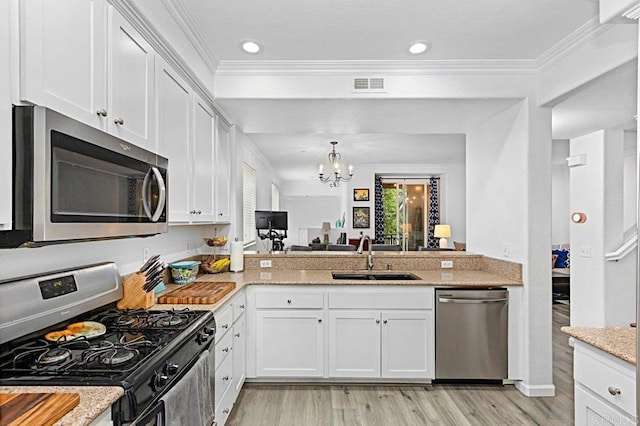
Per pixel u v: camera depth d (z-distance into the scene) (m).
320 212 10.91
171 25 2.12
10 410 0.92
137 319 1.80
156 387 1.28
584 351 1.66
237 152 3.90
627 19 1.47
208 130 2.91
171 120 2.17
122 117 1.62
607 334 1.65
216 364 2.15
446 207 8.23
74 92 1.29
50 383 1.12
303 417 2.61
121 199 1.50
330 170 8.68
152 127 1.91
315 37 2.52
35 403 0.96
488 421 2.56
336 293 3.06
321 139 5.50
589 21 2.32
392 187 8.60
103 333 1.59
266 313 3.06
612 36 2.27
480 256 3.71
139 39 1.77
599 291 3.55
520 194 3.06
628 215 6.02
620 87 2.69
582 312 3.77
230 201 3.76
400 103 3.07
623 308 3.51
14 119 1.05
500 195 3.37
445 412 2.68
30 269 1.52
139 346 1.42
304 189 11.48
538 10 2.20
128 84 1.67
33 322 1.44
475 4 2.14
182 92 2.36
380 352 3.05
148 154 1.73
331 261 3.74
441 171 8.17
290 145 5.92
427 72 2.96
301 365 3.06
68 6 1.26
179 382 1.48
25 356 1.32
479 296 3.02
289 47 2.67
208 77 2.84
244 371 3.00
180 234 3.12
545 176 2.96
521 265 3.04
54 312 1.54
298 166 8.20
